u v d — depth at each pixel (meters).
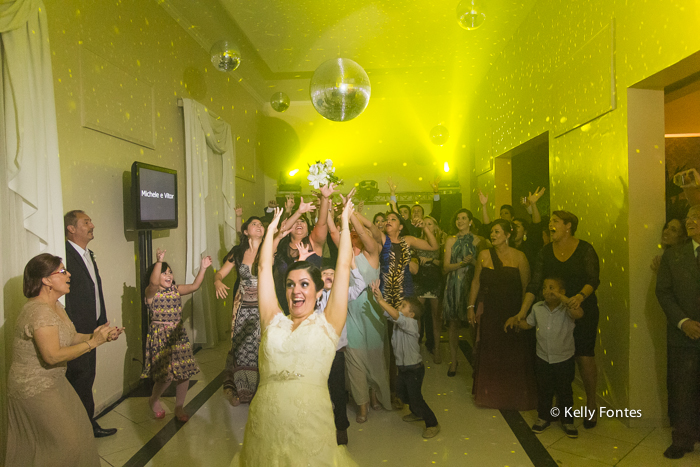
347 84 3.21
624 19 3.31
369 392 3.66
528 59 5.39
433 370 4.59
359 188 8.80
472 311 3.87
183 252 5.43
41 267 2.25
